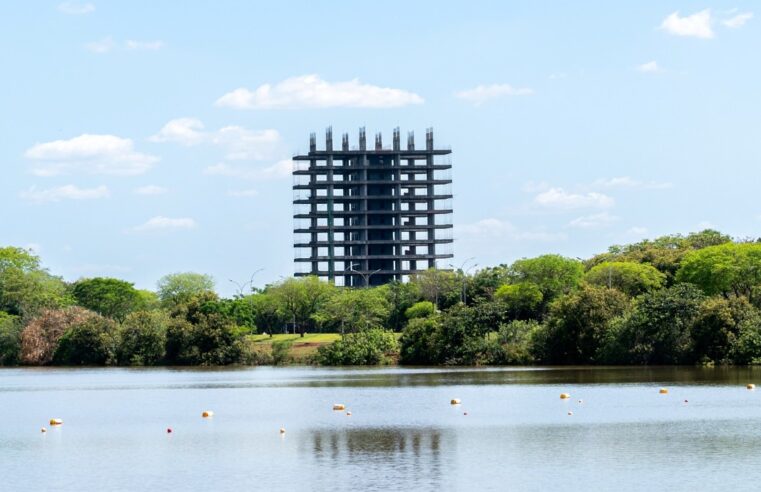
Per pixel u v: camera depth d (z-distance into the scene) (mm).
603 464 75562
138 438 93625
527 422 99625
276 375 185875
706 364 182250
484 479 70812
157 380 176125
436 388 142500
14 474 75250
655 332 188375
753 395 122688
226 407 121188
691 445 83375
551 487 68000
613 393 127688
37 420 109812
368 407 117188
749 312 184625
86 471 76125
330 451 83562
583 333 198500
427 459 78750
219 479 72375
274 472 74562
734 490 66500
